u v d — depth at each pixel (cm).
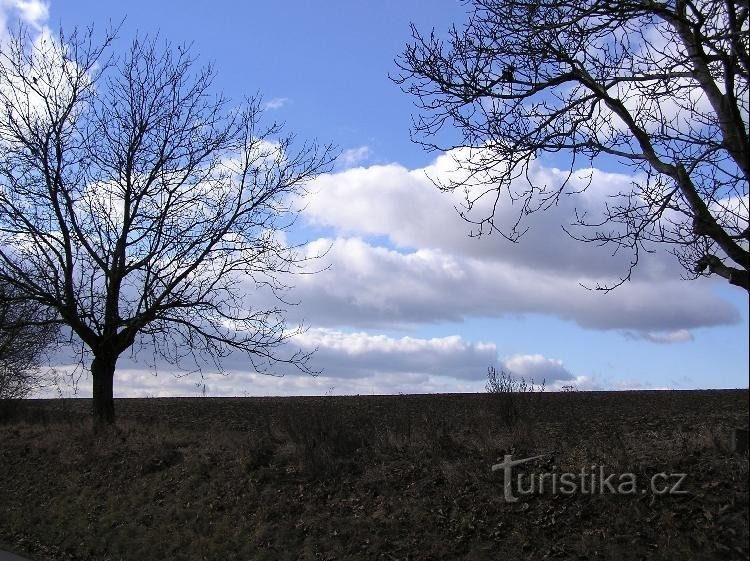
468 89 953
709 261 771
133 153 1936
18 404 2777
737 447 745
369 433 1385
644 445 1098
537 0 905
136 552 1110
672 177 821
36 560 1117
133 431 1880
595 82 912
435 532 977
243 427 1947
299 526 1080
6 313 2030
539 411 1712
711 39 770
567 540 878
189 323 1911
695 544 789
